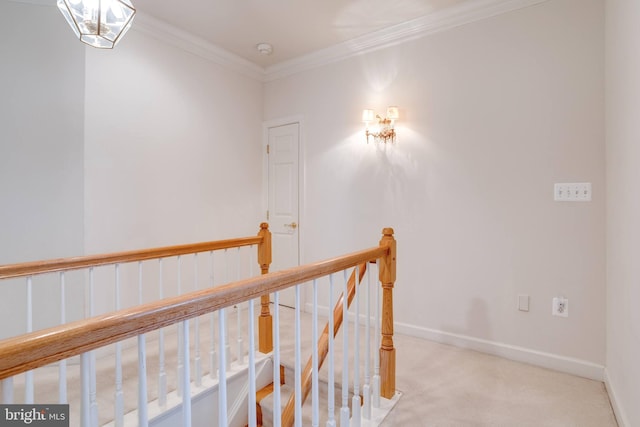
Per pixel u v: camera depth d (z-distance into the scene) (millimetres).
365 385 1703
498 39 2410
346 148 3188
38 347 616
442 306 2674
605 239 2061
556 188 2215
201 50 3113
